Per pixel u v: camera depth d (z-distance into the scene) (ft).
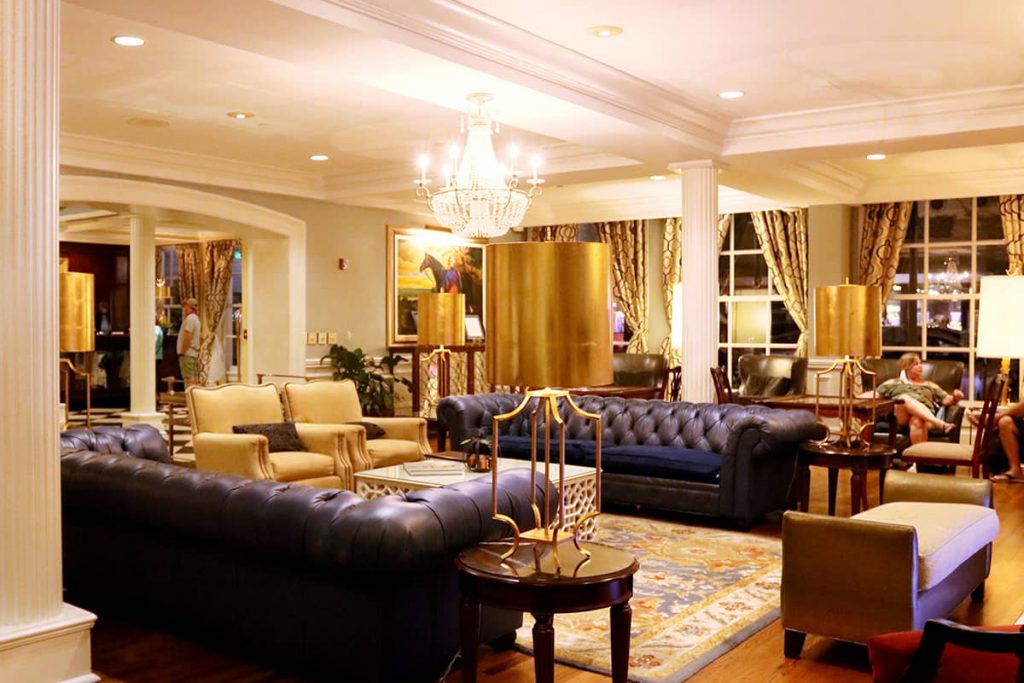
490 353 9.93
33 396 9.91
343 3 14.49
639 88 20.97
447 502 11.14
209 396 21.94
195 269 48.47
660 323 40.68
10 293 9.68
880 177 33.78
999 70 19.99
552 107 19.92
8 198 9.62
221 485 12.08
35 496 9.97
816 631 12.54
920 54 18.81
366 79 17.89
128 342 49.90
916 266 34.91
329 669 11.26
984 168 31.86
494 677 11.98
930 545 12.41
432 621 11.27
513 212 23.54
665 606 15.07
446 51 16.46
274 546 11.25
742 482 20.53
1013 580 16.60
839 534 12.36
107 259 49.60
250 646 12.13
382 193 32.73
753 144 24.90
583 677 12.01
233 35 15.15
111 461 13.64
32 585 9.98
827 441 21.27
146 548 13.37
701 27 17.13
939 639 7.84
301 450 22.12
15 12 9.64
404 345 37.65
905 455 24.32
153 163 28.68
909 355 32.07
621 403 25.02
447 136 26.55
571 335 9.49
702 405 23.80
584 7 16.06
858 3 15.84
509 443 24.49
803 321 36.68
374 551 10.36
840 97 22.38
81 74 20.10
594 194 38.29
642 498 21.93
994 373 33.37
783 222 36.99
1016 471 26.61
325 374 34.78
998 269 33.30
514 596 9.49
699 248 26.07
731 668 12.42
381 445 23.57
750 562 17.90
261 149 28.66
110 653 12.75
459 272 40.14
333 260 34.94
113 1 13.56
